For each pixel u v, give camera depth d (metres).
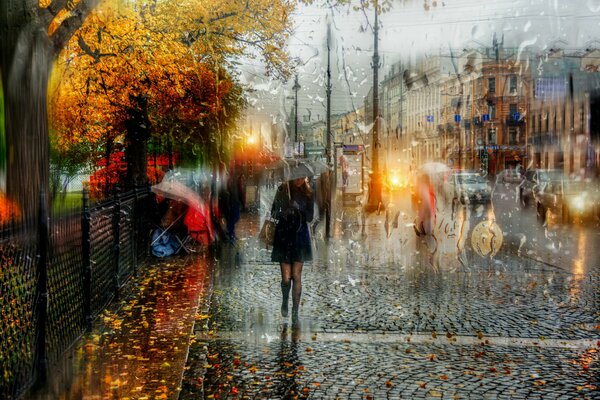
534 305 9.08
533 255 14.41
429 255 14.40
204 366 6.08
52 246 5.94
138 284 10.49
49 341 5.86
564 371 6.13
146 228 13.47
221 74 21.95
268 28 18.36
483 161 73.75
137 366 6.04
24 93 8.25
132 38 14.65
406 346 6.98
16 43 8.16
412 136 88.25
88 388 5.40
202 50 18.03
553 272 11.98
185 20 15.83
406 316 8.38
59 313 6.23
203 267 12.47
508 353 6.73
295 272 8.03
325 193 17.62
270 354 6.66
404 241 17.05
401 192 47.19
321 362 6.38
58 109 14.48
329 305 9.07
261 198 31.42
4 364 4.65
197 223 14.19
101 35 14.27
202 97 21.28
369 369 6.16
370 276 11.55
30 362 5.31
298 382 5.77
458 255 14.34
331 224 22.33
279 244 8.08
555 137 57.72
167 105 21.02
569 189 23.05
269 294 9.87
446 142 79.44
